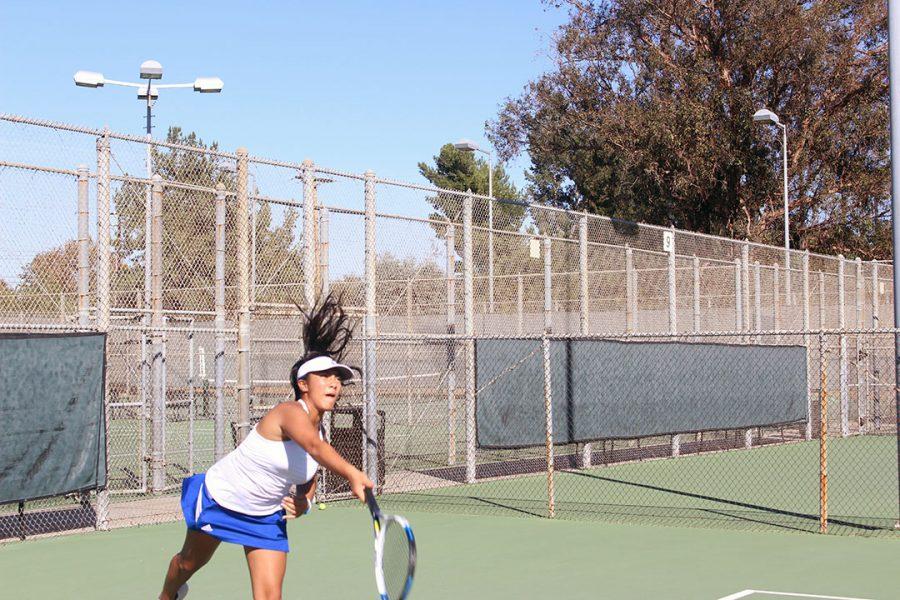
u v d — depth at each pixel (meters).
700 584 8.62
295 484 5.74
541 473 17.00
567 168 46.69
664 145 39.88
